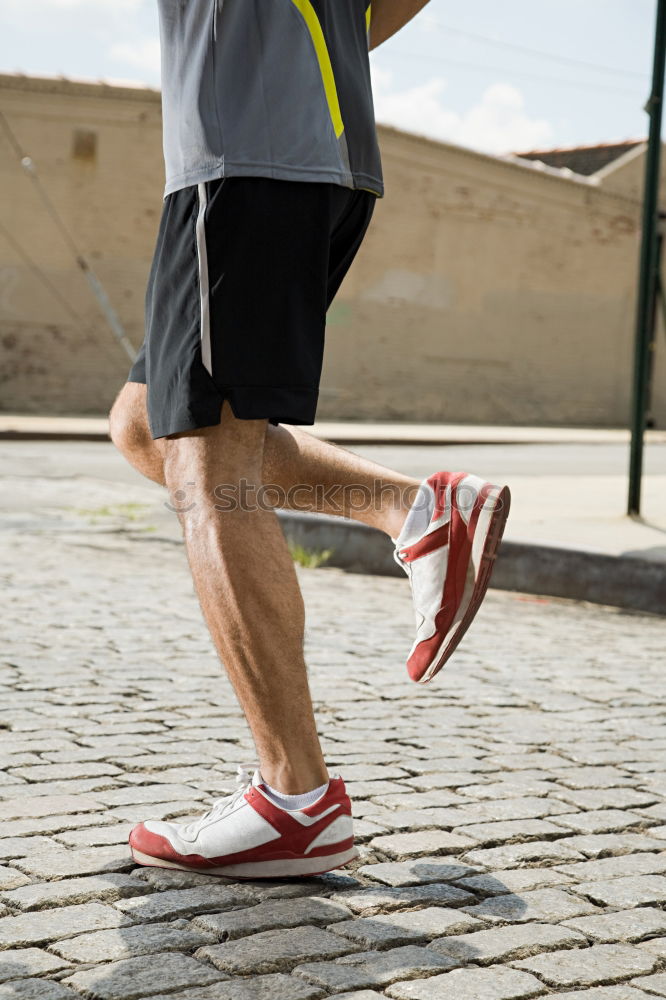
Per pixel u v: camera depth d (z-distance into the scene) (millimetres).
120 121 19922
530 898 1878
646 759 2764
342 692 3359
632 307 26531
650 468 13383
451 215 23938
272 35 1787
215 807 1913
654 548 5500
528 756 2754
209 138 1742
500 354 24938
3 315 19547
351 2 1938
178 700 3168
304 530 6418
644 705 3334
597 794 2473
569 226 25516
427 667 1910
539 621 4828
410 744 2824
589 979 1591
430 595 1871
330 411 22969
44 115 19422
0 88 19094
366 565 6145
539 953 1672
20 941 1641
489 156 24078
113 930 1685
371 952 1644
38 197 19578
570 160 28047
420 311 23812
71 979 1527
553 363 25672
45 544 6465
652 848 2156
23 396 19828
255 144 1735
